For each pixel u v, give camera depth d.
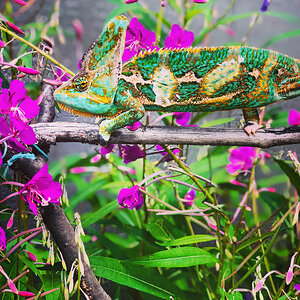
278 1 1.16
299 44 1.17
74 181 1.03
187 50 0.80
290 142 0.81
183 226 0.98
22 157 0.79
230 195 1.01
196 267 0.89
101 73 0.79
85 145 1.08
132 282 0.83
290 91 0.81
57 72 0.89
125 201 0.83
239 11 1.14
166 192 0.95
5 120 0.78
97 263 0.84
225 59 0.80
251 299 0.85
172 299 0.82
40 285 0.89
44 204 0.78
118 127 0.79
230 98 0.80
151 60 0.80
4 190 0.96
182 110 0.81
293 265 0.79
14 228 0.96
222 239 0.85
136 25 0.82
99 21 1.10
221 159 0.97
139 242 1.00
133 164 1.00
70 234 0.80
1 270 0.77
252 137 0.80
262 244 0.88
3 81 0.86
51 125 0.80
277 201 0.98
